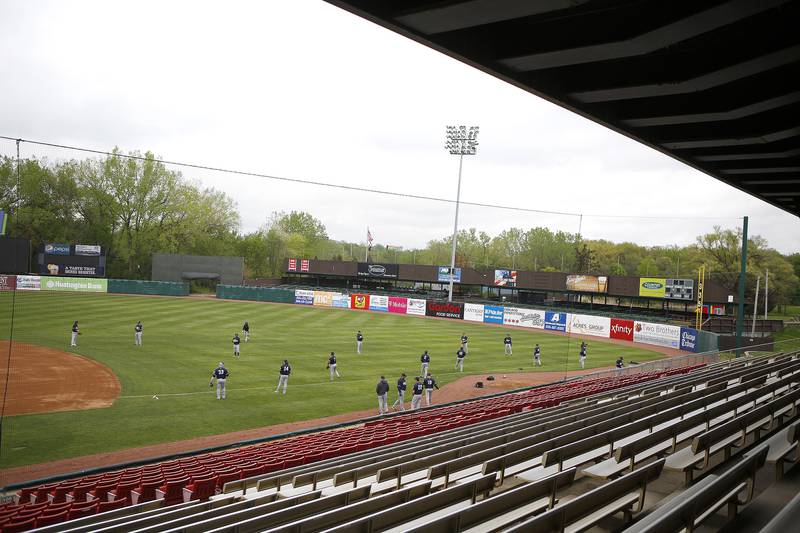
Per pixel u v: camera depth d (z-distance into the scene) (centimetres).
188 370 2895
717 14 696
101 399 2336
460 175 6328
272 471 1328
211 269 7881
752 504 618
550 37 832
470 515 505
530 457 846
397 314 6291
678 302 7275
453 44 837
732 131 1180
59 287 6494
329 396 2578
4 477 1536
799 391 1104
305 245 12950
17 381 2564
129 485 1245
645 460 914
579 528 547
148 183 8794
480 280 7656
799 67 949
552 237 12912
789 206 2150
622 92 966
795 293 9606
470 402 2544
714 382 1494
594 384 2589
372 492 895
